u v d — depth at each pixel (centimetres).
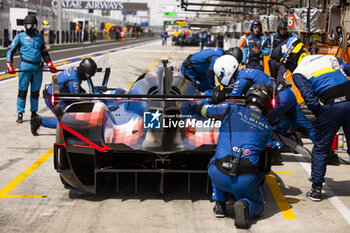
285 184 468
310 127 427
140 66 1870
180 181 461
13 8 2894
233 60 422
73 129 387
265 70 997
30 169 500
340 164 550
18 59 2102
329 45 799
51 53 2719
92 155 399
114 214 375
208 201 409
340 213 388
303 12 785
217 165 349
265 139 356
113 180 462
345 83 406
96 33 5953
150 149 386
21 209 382
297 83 418
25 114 816
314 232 346
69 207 389
